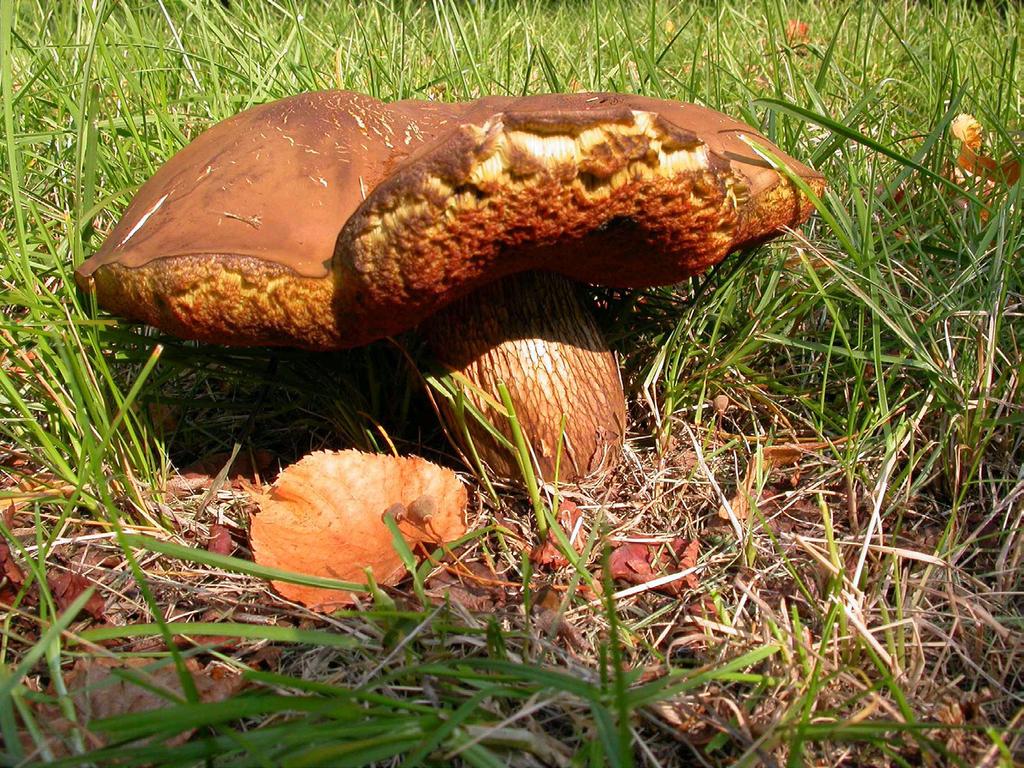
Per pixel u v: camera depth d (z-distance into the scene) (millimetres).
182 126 307
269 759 121
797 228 242
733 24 453
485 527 189
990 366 201
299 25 331
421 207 147
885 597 175
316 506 188
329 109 203
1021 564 176
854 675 153
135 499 197
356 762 121
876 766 141
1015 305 218
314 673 157
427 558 185
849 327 242
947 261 250
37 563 170
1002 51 369
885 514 192
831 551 173
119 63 308
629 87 348
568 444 210
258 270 165
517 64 389
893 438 202
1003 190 244
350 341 182
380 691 149
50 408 205
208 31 343
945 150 290
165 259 168
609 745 122
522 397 207
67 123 284
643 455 229
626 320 245
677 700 148
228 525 202
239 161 189
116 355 213
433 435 236
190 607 177
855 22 470
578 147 146
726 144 208
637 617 176
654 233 170
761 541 194
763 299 235
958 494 198
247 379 226
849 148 291
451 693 144
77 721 137
